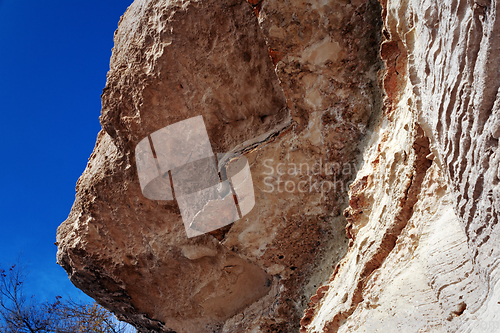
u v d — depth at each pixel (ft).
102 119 11.07
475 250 3.83
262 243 9.66
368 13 7.39
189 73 9.80
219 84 9.80
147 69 10.09
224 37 9.36
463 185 3.76
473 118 3.38
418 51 4.56
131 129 10.63
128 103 10.57
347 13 7.41
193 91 9.95
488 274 3.57
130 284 12.67
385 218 6.79
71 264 13.11
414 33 4.76
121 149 11.25
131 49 10.45
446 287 4.43
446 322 4.31
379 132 7.78
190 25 9.42
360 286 6.89
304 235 9.50
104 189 11.77
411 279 5.43
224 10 9.15
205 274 11.87
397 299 5.42
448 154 4.01
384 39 7.45
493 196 3.21
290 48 7.86
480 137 3.29
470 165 3.54
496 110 3.03
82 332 23.30
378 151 7.44
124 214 11.82
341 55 7.77
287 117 9.72
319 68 7.95
